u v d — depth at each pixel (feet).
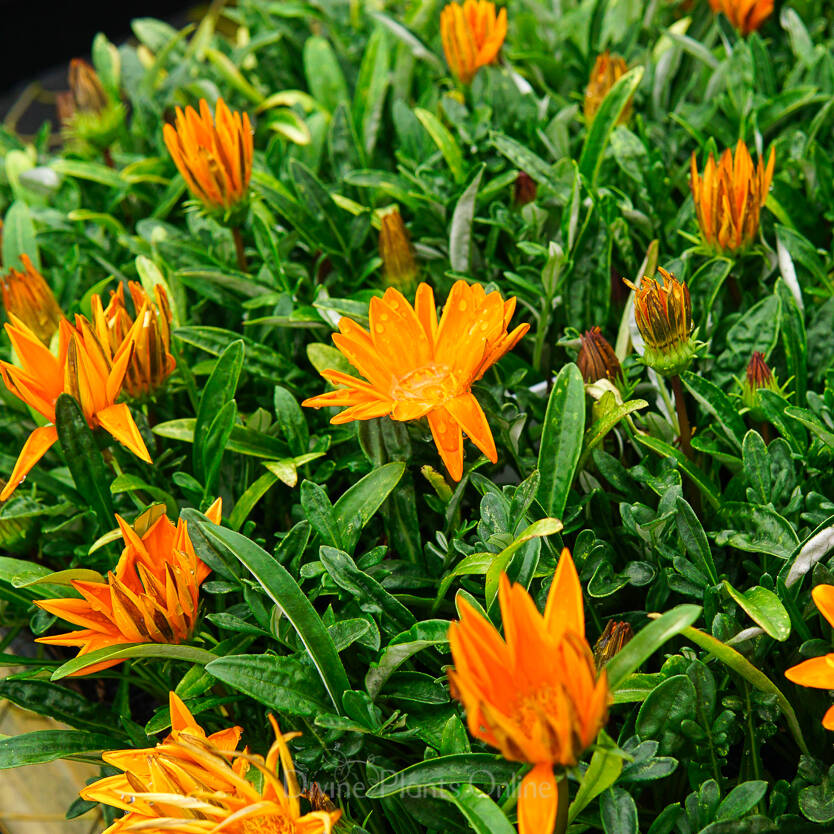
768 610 2.09
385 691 2.17
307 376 2.52
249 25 3.21
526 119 2.74
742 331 2.41
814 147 2.62
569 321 2.52
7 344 2.70
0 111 6.11
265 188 2.63
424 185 2.64
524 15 2.97
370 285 2.68
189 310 2.67
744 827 2.06
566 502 2.27
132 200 2.96
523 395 2.41
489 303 2.14
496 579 2.13
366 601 2.18
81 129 2.97
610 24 2.99
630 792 2.12
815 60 2.76
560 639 1.87
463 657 1.85
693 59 2.90
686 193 2.74
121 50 3.19
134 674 2.41
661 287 2.22
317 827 2.03
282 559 2.25
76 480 2.30
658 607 2.23
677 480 2.23
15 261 2.76
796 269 2.57
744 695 2.15
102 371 2.25
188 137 2.48
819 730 2.22
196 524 2.18
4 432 2.57
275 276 2.56
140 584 2.16
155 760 2.06
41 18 6.65
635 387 2.39
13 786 2.58
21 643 2.63
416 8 3.08
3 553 2.60
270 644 2.26
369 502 2.25
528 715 1.89
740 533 2.23
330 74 2.98
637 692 2.11
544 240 2.63
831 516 2.19
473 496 2.41
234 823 2.02
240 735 2.23
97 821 2.49
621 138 2.65
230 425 2.33
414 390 2.16
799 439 2.30
